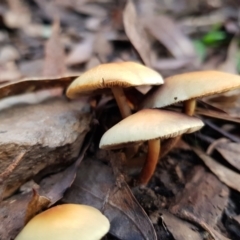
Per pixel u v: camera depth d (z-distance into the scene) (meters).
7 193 0.11
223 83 0.10
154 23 0.25
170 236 0.10
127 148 0.12
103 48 0.24
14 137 0.11
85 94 0.13
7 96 0.13
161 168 0.13
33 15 0.30
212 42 0.25
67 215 0.09
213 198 0.11
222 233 0.10
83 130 0.12
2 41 0.25
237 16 0.29
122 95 0.12
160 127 0.09
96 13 0.31
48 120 0.12
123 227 0.10
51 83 0.13
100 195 0.11
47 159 0.11
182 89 0.11
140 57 0.18
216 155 0.13
